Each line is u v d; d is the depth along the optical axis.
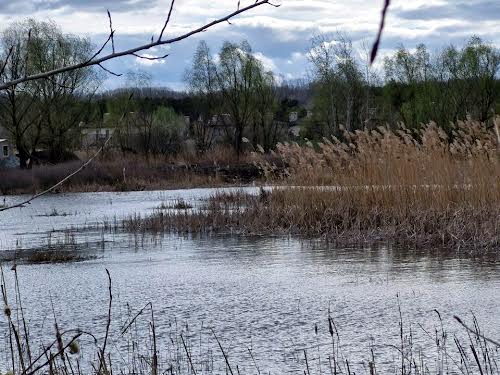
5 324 12.30
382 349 10.20
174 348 10.63
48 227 27.34
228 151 62.09
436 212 20.22
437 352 9.90
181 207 31.72
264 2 2.29
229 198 32.25
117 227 26.50
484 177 20.20
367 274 15.69
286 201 24.27
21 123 50.34
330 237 21.52
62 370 7.06
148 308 13.21
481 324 11.22
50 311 13.22
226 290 14.57
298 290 14.30
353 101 59.03
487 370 8.88
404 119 60.34
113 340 11.16
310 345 10.58
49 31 42.66
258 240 21.84
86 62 2.46
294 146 24.69
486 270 15.57
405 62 64.38
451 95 63.59
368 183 21.91
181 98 78.06
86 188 46.62
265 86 68.38
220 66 68.19
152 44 2.40
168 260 18.55
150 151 62.84
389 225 20.86
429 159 21.06
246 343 10.80
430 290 13.84
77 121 52.19
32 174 45.88
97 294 14.59
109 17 2.46
